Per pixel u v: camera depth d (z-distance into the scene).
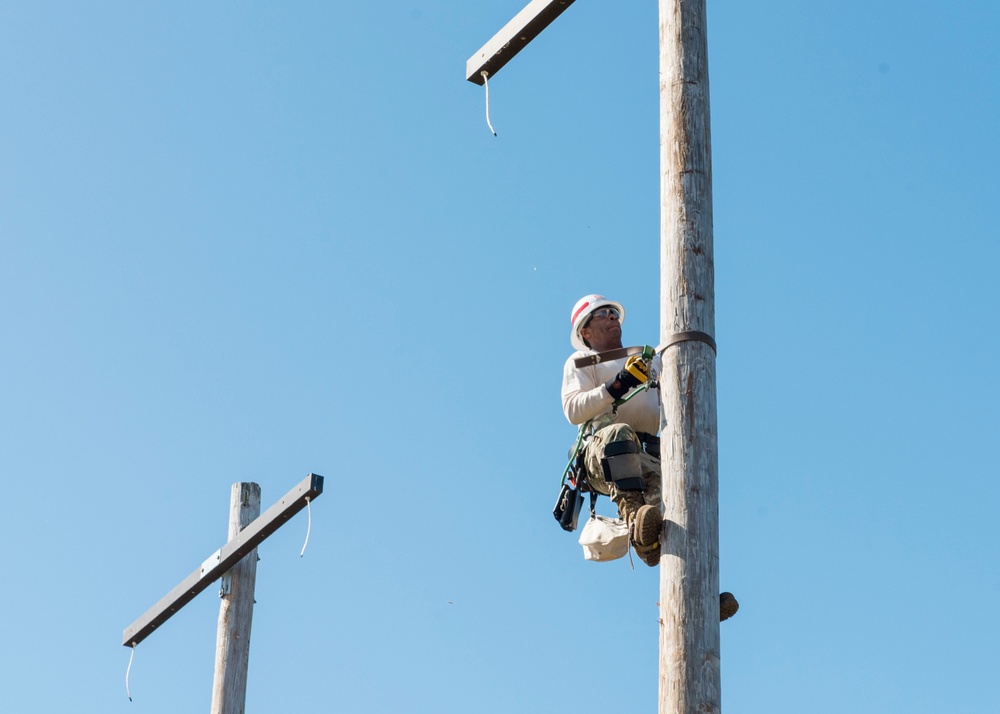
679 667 6.07
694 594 6.18
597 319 7.73
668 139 6.92
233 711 11.40
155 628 12.19
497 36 7.79
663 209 6.86
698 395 6.50
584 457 7.29
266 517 11.14
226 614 11.71
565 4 7.47
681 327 6.61
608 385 7.11
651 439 7.43
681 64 7.02
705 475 6.39
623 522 7.09
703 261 6.71
